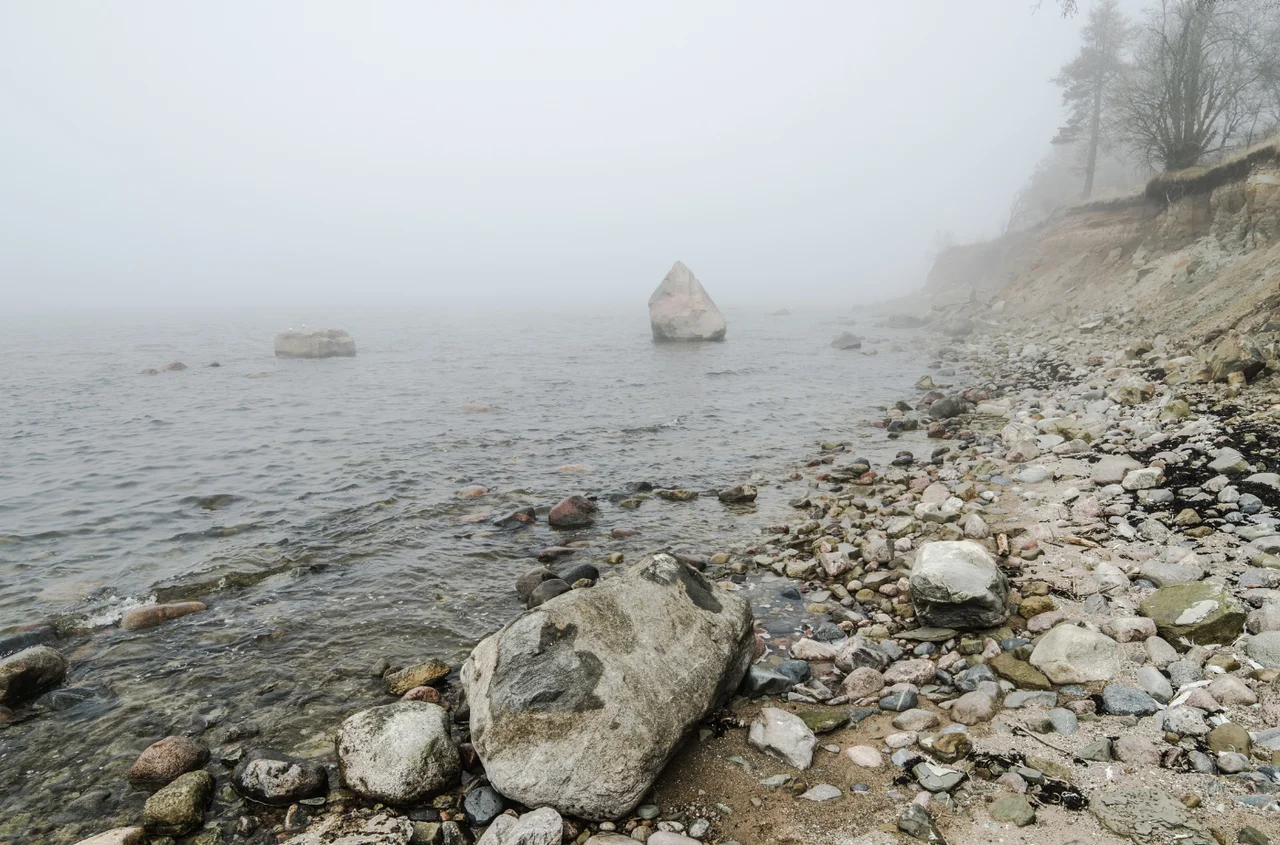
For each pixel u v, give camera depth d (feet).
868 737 18.60
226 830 16.46
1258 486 29.68
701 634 19.90
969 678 20.38
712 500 42.70
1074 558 27.22
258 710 21.67
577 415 68.28
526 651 18.07
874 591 28.60
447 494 43.88
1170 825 13.61
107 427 63.46
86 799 17.89
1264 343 49.37
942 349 115.65
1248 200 78.84
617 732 16.53
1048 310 124.26
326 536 36.91
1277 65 111.04
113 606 28.94
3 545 35.65
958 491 38.47
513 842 14.99
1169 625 20.43
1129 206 128.57
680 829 15.60
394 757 17.12
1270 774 14.46
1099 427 44.98
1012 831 14.30
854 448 53.67
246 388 86.22
